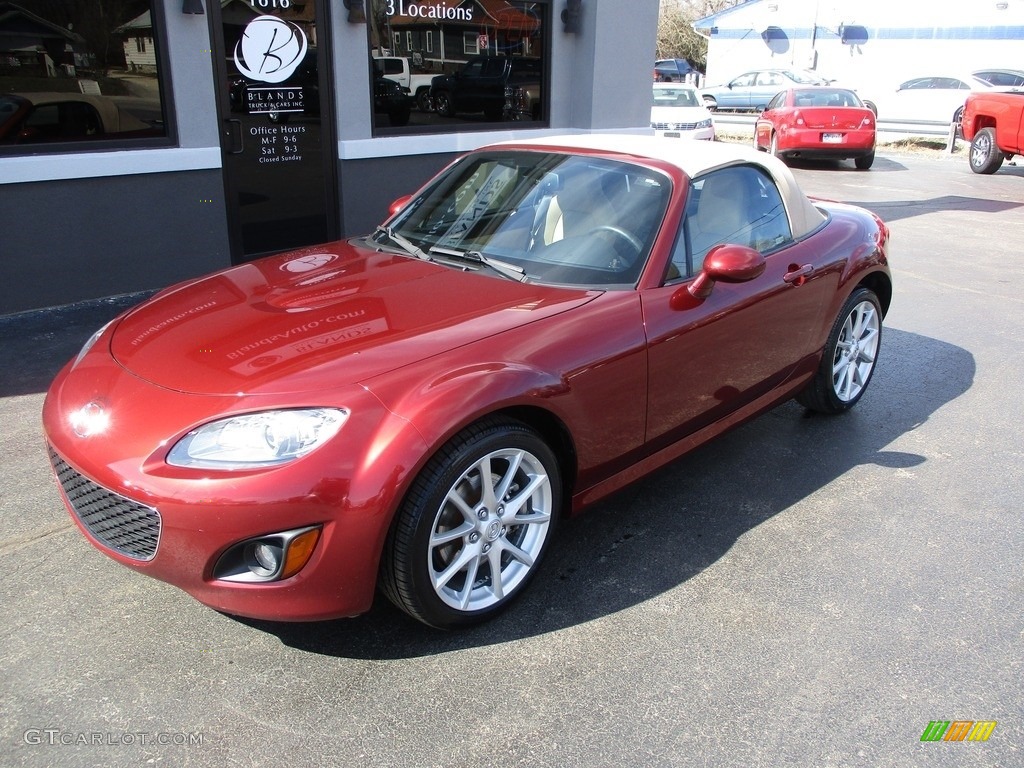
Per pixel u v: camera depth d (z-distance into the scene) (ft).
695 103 51.83
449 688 8.04
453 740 7.42
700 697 8.02
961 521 11.41
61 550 10.12
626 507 11.57
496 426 8.38
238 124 21.29
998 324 20.48
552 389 8.77
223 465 7.37
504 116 28.04
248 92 21.29
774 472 12.69
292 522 7.38
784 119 50.24
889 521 11.36
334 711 7.72
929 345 18.84
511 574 9.16
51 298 19.12
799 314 12.54
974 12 74.90
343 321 9.08
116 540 8.10
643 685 8.16
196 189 20.76
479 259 10.78
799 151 49.75
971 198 39.37
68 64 18.47
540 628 8.96
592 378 9.25
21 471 11.93
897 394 15.96
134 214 19.85
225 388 7.94
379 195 24.80
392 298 9.70
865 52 82.53
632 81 29.96
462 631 8.87
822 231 13.56
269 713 7.67
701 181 11.35
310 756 7.21
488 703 7.86
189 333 9.11
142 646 8.51
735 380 11.60
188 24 19.71
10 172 17.71
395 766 7.13
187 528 7.37
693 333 10.45
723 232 11.53
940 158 57.98
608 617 9.17
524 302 9.59
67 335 17.46
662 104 51.57
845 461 13.12
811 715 7.84
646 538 10.78
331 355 8.30
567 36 28.50
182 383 8.15
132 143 19.61
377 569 7.79
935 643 8.90
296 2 21.63
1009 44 73.26
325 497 7.39
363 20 22.65
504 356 8.63
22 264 18.49
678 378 10.48
